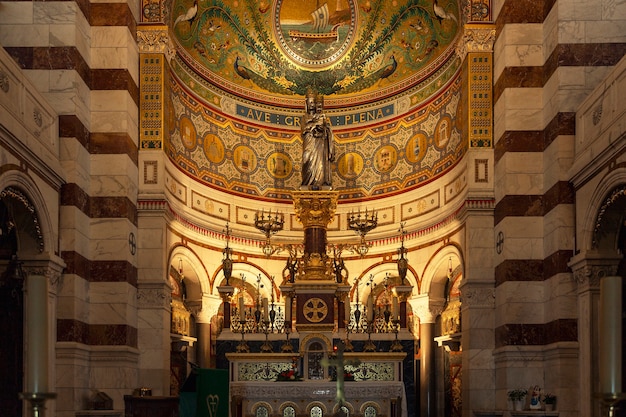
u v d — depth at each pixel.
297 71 22.16
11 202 12.59
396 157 21.09
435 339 19.80
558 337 14.45
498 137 16.81
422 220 19.92
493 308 16.67
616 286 5.05
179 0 18.70
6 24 14.96
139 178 17.03
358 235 21.34
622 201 12.67
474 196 16.94
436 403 19.88
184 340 18.88
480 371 16.50
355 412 14.71
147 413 12.62
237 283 20.83
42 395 5.00
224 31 20.98
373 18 21.55
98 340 15.56
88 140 15.91
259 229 19.86
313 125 19.16
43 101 13.70
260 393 14.63
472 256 16.84
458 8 18.33
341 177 21.91
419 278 19.84
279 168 21.92
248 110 21.58
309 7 21.80
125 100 16.14
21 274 13.31
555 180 14.88
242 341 16.78
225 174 20.75
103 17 16.33
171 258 18.00
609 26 14.81
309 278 16.30
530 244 15.89
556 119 14.87
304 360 15.73
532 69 16.27
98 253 15.80
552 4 15.40
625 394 5.06
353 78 22.03
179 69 19.19
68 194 14.68
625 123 11.33
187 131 19.47
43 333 5.07
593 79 14.73
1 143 11.22
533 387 14.88
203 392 13.18
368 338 16.88
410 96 20.88
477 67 17.41
